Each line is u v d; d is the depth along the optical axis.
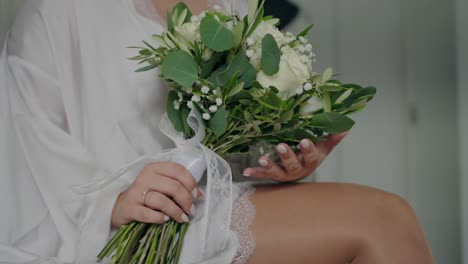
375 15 2.17
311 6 2.10
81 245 0.97
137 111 1.07
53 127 1.05
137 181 0.94
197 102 0.93
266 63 0.91
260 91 0.91
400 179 2.20
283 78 0.91
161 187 0.92
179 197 0.92
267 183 1.06
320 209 0.94
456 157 2.20
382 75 2.19
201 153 0.94
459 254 2.18
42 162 1.04
